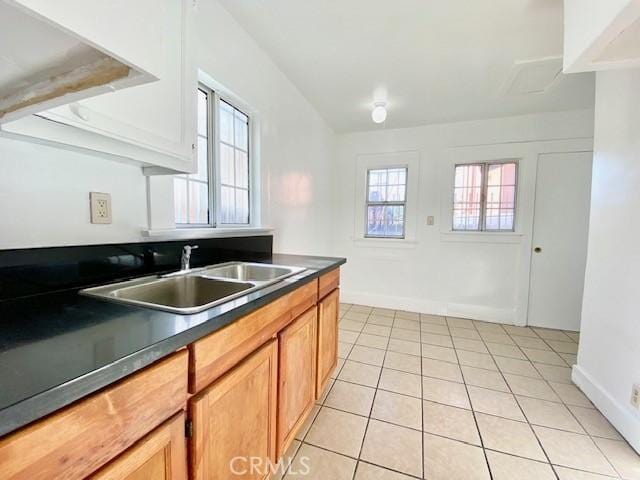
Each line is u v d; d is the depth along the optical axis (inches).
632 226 59.7
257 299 38.2
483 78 90.0
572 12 47.1
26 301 35.1
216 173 69.2
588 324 73.8
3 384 17.8
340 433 59.3
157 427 25.5
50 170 37.9
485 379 80.7
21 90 22.8
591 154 114.4
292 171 103.0
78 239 41.3
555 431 60.6
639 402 56.0
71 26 16.2
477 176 131.7
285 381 48.3
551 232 121.2
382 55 79.1
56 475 18.3
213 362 31.8
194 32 44.6
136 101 35.8
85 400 19.9
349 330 116.3
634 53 43.5
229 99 72.1
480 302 132.6
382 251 147.6
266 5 61.9
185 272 53.8
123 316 30.5
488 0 58.4
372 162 146.7
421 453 54.4
